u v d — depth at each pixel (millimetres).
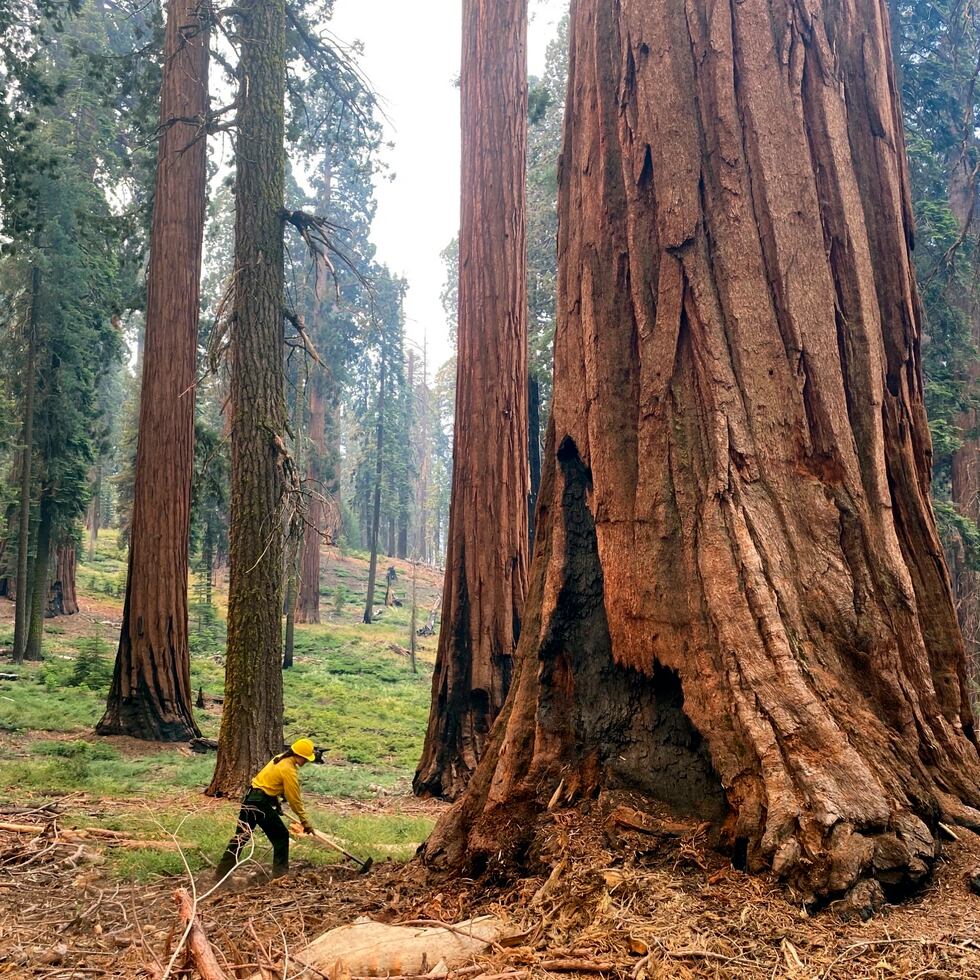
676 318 4805
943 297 17734
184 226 16953
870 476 4582
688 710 4160
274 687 11656
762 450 4512
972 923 3135
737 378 4629
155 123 21109
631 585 4562
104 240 25953
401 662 33219
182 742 15438
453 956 3359
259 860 6945
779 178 4855
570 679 4855
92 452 26438
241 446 12008
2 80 19516
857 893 3279
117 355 29188
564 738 4727
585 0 5734
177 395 16484
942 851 3602
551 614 4977
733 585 4207
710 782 4086
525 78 14070
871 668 4129
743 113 4945
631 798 4207
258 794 6363
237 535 11898
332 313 38812
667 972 2920
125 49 34719
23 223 19922
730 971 2914
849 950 3004
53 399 25328
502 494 12695
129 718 15297
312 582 38812
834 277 4875
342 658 31703
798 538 4367
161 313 16625
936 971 2824
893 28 18797
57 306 25000
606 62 5453
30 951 4301
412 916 4031
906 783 3756
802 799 3586
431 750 12445
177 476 16266
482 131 13672
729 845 3748
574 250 5488
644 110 5105
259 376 12109
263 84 12547
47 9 20219
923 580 4652
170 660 15734
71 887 5789
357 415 50406
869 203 5156
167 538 15945
